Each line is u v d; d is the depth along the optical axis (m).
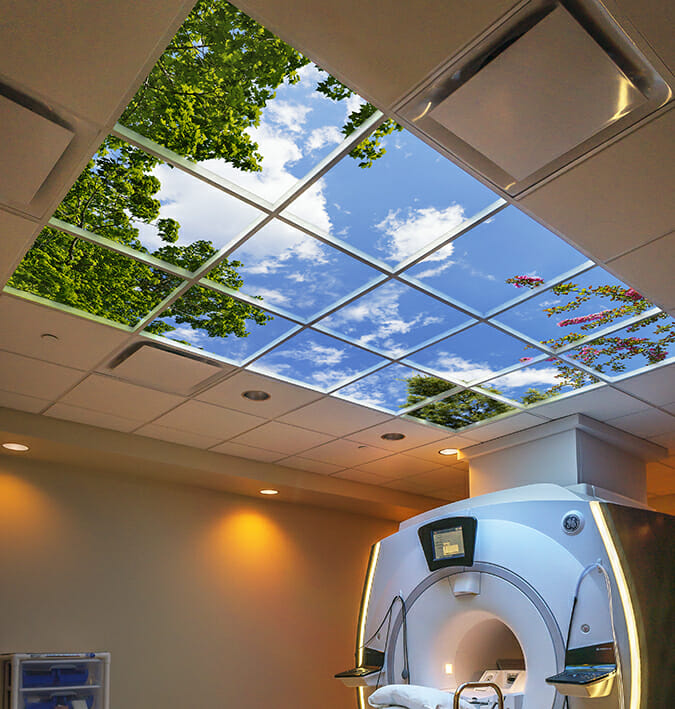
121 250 3.44
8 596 5.34
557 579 4.22
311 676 6.91
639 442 5.88
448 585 4.71
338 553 7.58
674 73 2.38
